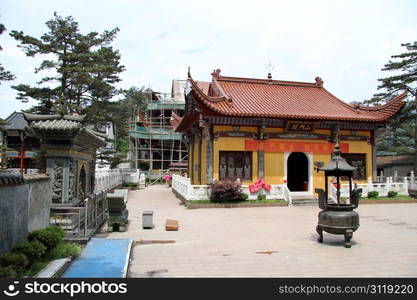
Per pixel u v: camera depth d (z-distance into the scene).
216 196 22.19
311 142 26.02
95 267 8.35
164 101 54.06
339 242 12.02
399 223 16.19
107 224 14.91
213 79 29.38
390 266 9.12
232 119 24.12
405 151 37.28
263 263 9.38
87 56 27.69
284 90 30.34
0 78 17.47
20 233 8.00
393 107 26.75
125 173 40.03
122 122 36.50
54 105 25.22
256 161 24.73
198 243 11.84
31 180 8.91
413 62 34.53
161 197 29.06
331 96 30.67
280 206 22.52
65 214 11.12
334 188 24.53
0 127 19.77
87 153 14.48
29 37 26.34
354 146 26.91
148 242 11.88
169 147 55.41
